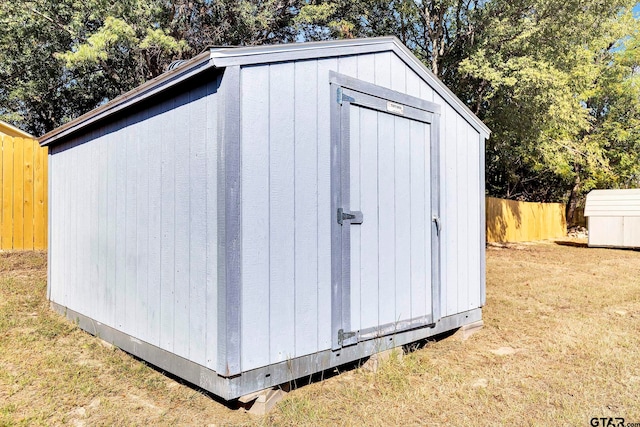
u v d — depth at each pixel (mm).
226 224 2580
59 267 4848
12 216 7086
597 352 3857
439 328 4102
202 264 2787
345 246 3260
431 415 2738
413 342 4023
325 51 3146
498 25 9922
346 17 13117
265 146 2789
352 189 3340
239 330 2615
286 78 2920
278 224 2846
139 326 3424
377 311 3494
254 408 2715
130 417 2643
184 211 2963
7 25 11273
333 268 3172
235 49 2625
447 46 12195
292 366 2891
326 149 3156
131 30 9711
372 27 13008
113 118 3828
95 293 4086
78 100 15062
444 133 4293
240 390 2609
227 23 12953
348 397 2955
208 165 2760
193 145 2896
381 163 3584
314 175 3070
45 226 7352
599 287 6820
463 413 2766
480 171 4848
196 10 13422
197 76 2779
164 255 3152
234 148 2621
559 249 12430
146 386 3076
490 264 9242
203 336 2762
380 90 3586
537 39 9836
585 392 3049
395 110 3723
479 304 4688
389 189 3645
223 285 2588
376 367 3422
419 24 12531
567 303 5797
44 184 7344
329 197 3168
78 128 4270
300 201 2977
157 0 11445
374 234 3502
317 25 13633
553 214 16500
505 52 10141
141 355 3379
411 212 3850
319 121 3117
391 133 3688
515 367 3553
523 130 10336
